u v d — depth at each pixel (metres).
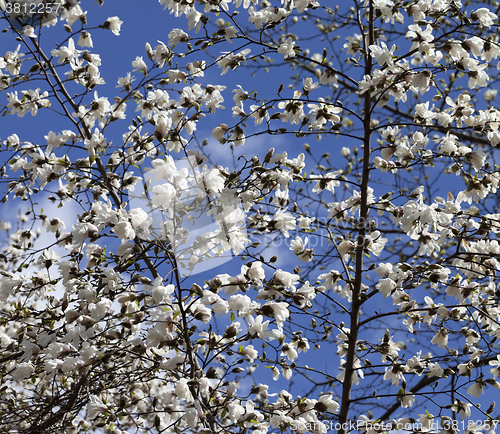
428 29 3.40
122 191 3.42
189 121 3.67
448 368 3.43
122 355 3.18
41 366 3.44
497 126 3.69
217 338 2.98
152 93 3.88
